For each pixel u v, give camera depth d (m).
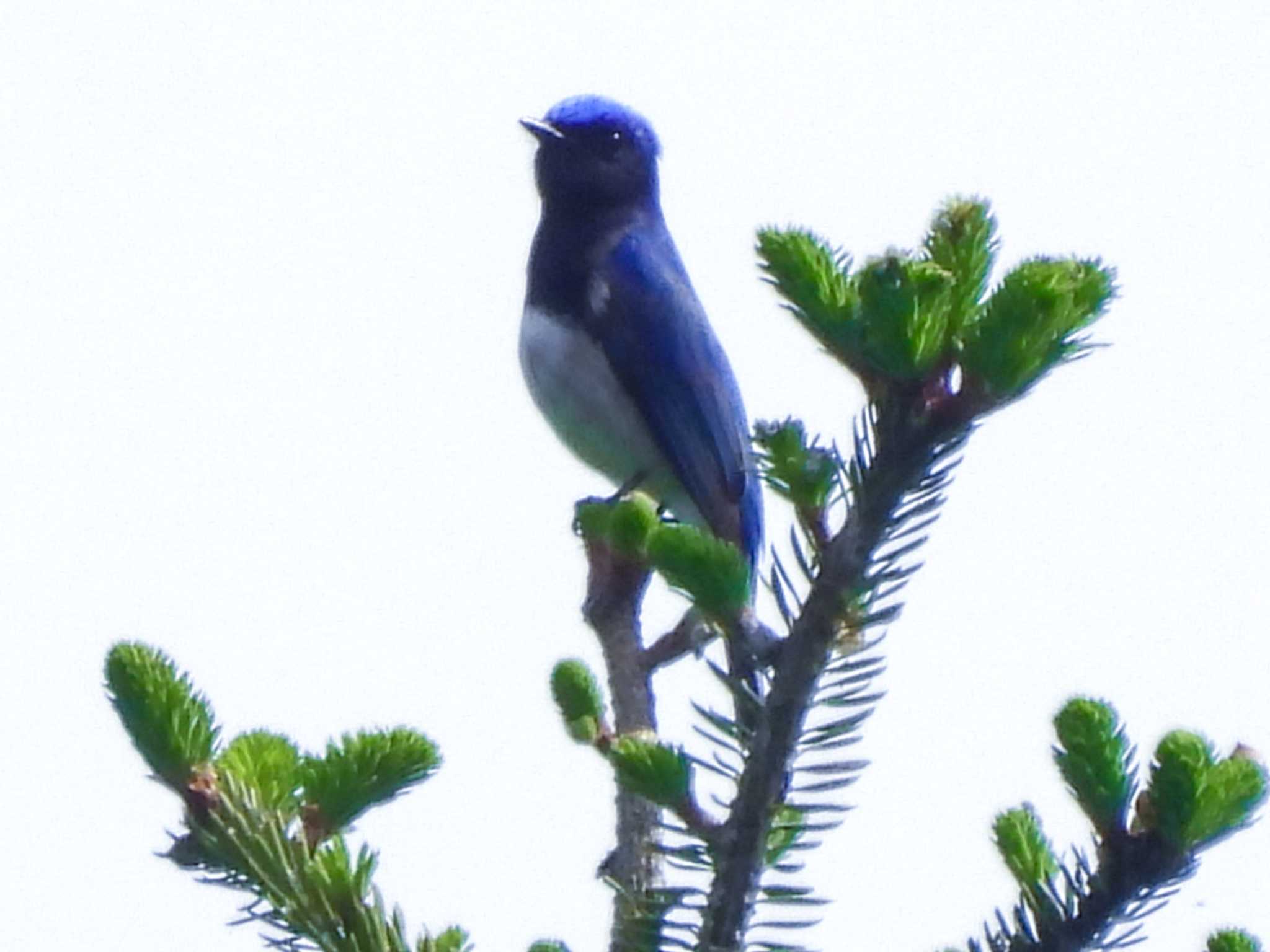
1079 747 6.95
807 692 7.06
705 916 7.11
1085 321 6.96
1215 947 7.12
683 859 7.15
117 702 6.54
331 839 6.68
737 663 7.29
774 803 7.05
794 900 7.10
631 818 8.17
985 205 7.59
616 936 7.42
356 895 6.60
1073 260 6.93
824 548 7.07
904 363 6.86
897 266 6.80
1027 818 7.70
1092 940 7.02
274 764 6.75
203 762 6.61
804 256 7.02
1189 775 6.77
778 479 7.41
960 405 6.89
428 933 6.71
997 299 6.76
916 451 6.94
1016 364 6.75
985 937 7.13
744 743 7.15
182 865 6.68
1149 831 6.86
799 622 7.04
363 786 6.74
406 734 6.79
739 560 7.10
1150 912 7.01
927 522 7.08
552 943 7.45
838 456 7.04
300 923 6.59
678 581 7.11
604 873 8.12
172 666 6.62
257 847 6.56
